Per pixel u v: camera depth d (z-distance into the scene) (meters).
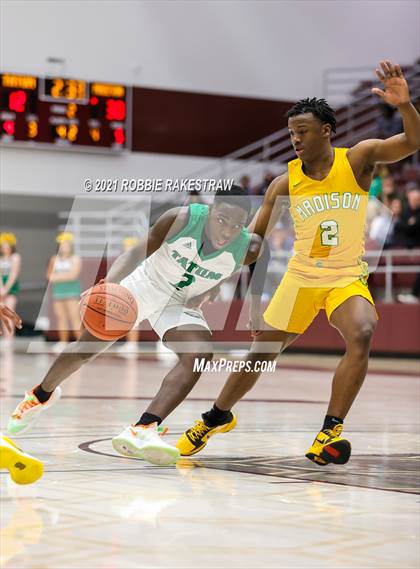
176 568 2.28
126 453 3.93
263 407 7.05
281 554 2.45
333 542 2.60
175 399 3.96
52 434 5.16
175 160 20.58
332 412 4.14
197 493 3.39
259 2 21.44
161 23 20.50
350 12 22.00
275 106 21.53
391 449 4.71
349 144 19.44
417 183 16.58
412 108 4.00
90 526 2.77
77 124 19.25
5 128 18.67
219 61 21.05
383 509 3.11
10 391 8.03
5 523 2.80
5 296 15.64
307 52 21.81
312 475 3.86
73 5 19.77
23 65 19.36
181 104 20.62
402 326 14.27
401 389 9.04
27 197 19.20
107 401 7.35
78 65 19.81
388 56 22.19
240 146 21.20
